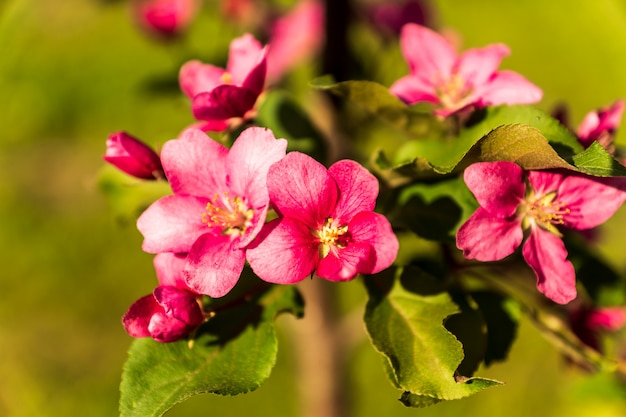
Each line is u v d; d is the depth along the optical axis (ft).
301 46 1.81
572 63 3.61
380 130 1.67
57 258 3.29
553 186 1.26
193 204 1.27
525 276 1.40
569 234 1.41
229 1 1.79
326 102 1.62
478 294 1.35
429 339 1.25
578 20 3.72
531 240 1.26
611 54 3.59
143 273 3.27
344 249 1.23
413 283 1.29
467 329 1.29
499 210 1.25
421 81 1.39
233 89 1.30
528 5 3.80
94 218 3.40
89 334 3.16
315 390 1.92
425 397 1.22
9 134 3.55
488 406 2.93
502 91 1.32
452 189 1.31
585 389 1.71
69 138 3.53
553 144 1.28
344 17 1.61
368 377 2.94
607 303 1.39
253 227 1.24
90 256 3.30
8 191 3.43
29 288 3.24
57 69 3.63
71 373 3.08
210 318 1.29
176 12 1.76
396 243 1.21
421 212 1.31
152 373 1.25
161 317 1.24
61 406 3.00
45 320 3.18
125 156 1.32
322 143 1.45
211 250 1.24
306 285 1.81
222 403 2.97
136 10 1.80
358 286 3.01
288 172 1.22
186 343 1.27
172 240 1.26
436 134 1.35
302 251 1.23
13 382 3.04
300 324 1.86
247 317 1.30
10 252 3.31
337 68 1.64
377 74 1.75
